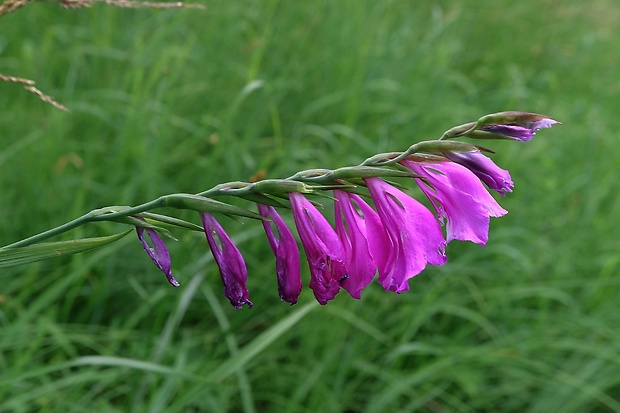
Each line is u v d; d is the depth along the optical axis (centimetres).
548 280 440
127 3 227
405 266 148
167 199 157
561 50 729
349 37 532
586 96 673
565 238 467
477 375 362
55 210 373
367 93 516
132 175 393
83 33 491
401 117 486
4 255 168
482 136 147
